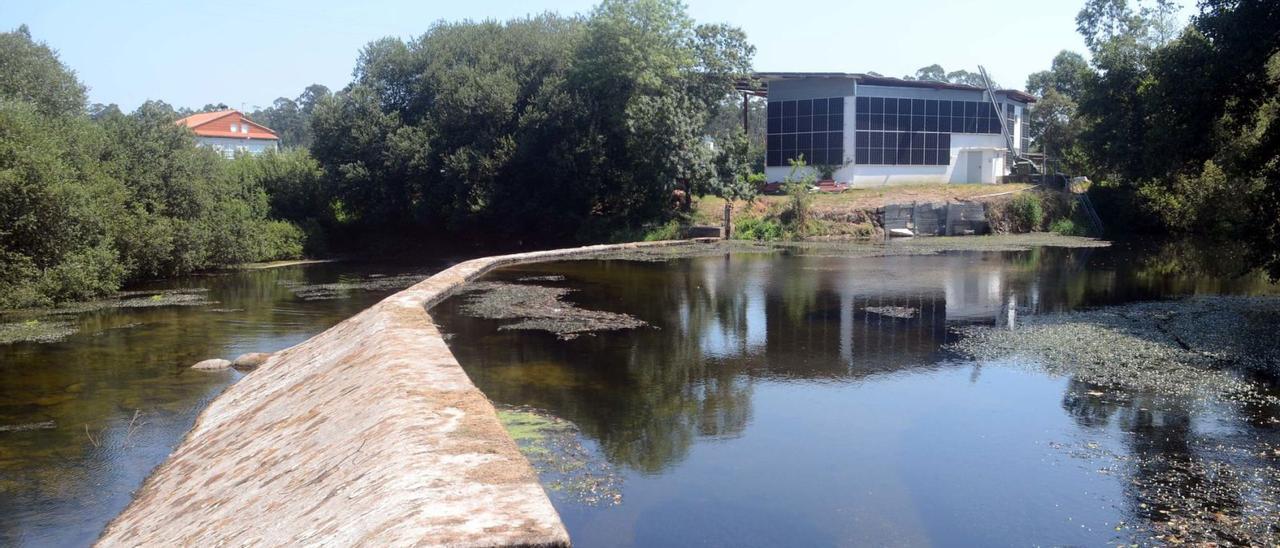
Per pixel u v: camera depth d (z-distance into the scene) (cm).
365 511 552
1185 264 2962
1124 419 1120
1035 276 2669
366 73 4619
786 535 784
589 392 1287
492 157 4281
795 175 4947
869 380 1353
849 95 4750
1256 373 1348
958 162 5122
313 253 4225
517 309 2064
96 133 3108
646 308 2091
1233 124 2386
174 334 1898
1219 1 2197
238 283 2977
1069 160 5238
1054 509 838
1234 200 3288
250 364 1578
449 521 493
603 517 820
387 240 4541
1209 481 901
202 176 3494
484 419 724
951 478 923
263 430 968
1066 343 1600
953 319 1902
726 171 4375
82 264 2488
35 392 1398
